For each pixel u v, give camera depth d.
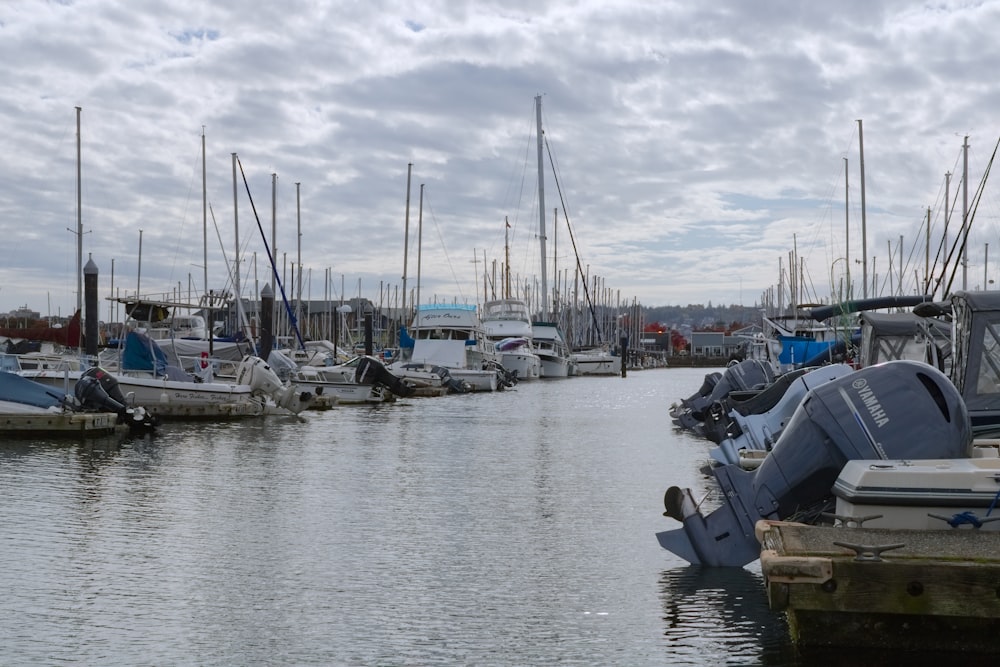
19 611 9.55
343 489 17.58
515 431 30.61
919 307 18.09
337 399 43.22
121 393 28.23
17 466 19.89
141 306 35.28
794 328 41.75
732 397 23.38
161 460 21.34
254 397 34.41
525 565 11.62
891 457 9.37
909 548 7.84
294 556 12.02
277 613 9.59
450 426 32.44
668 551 12.05
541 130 78.81
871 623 7.54
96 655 8.30
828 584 7.45
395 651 8.48
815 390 9.81
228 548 12.42
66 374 26.58
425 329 67.62
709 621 9.32
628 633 8.97
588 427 32.31
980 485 8.20
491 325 85.56
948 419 9.35
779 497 10.17
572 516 14.91
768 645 8.59
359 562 11.74
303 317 108.31
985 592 7.23
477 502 16.19
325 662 8.20
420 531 13.66
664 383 78.62
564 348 95.56
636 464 21.58
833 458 9.65
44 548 12.25
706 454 23.73
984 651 7.41
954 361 13.10
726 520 11.03
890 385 9.52
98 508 15.14
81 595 10.13
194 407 32.50
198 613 9.55
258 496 16.62
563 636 8.91
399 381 48.38
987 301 12.62
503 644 8.67
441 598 10.16
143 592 10.28
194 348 45.66
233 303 68.12
